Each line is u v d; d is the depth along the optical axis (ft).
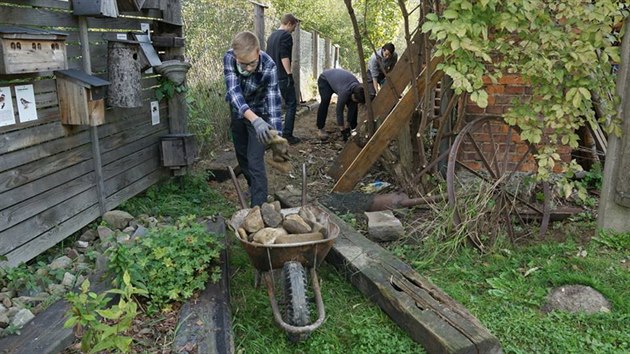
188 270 11.03
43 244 12.91
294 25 27.63
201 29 27.50
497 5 12.83
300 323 9.58
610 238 14.05
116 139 16.26
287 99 27.61
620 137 13.75
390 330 10.46
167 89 18.90
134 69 15.39
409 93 17.30
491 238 14.21
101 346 7.76
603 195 14.33
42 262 12.30
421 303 10.41
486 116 15.20
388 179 20.51
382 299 11.02
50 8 13.38
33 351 8.89
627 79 13.50
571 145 13.43
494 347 9.15
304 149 27.04
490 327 10.50
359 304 11.50
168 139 18.80
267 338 10.32
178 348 9.25
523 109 13.61
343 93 27.63
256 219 11.20
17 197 12.05
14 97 11.84
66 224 13.82
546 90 13.33
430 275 12.77
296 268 10.00
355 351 9.90
